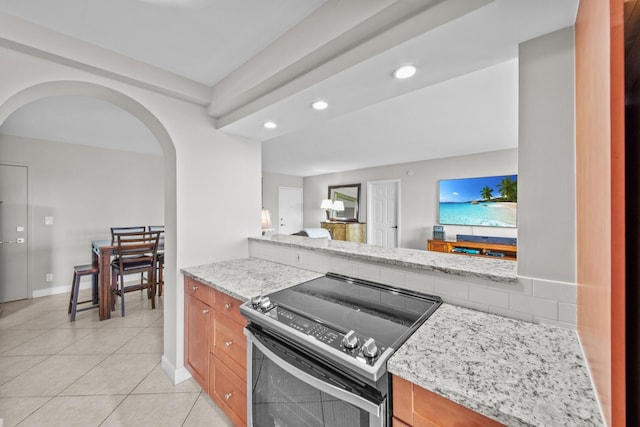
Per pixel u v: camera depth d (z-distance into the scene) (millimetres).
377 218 5957
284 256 2014
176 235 1881
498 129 3154
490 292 1089
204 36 1413
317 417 931
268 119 1870
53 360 2133
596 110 582
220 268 1902
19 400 1687
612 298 485
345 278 1578
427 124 2973
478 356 787
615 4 468
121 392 1770
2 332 2611
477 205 4512
